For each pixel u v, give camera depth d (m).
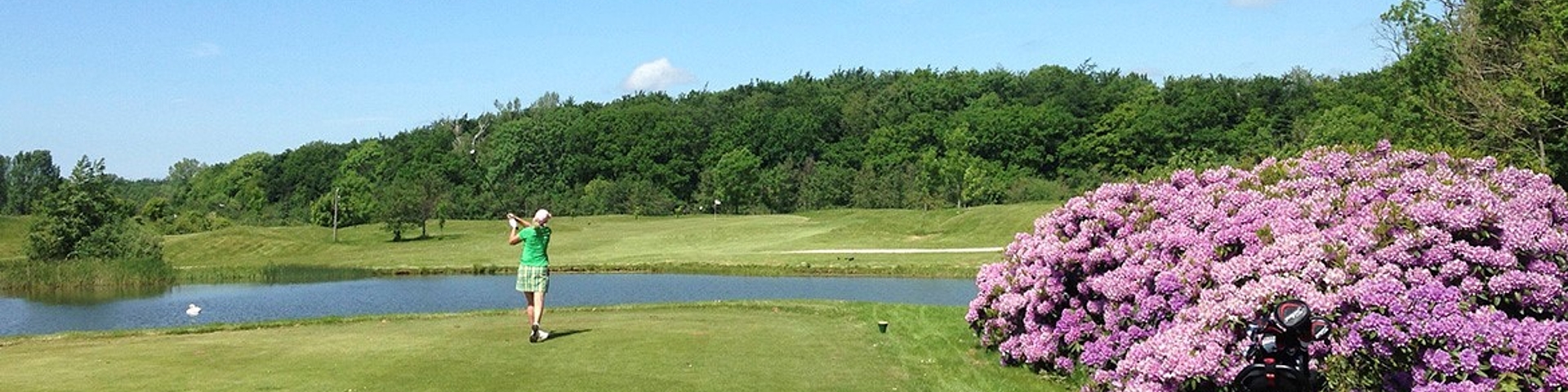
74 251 39.59
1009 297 10.12
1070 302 9.71
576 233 54.69
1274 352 6.32
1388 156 9.55
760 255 38.03
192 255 50.25
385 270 36.41
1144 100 87.56
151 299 27.58
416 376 8.85
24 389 8.34
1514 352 6.64
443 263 38.97
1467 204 8.06
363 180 77.38
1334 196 8.73
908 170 82.44
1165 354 7.21
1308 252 7.50
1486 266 7.22
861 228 46.19
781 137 94.81
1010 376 9.50
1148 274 8.62
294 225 83.19
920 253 36.50
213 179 117.38
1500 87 29.06
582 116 106.06
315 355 9.98
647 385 8.55
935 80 107.25
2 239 57.94
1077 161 86.19
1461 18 35.72
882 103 104.44
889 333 11.88
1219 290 7.68
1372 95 64.75
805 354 10.28
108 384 8.54
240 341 11.21
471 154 98.12
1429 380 6.70
